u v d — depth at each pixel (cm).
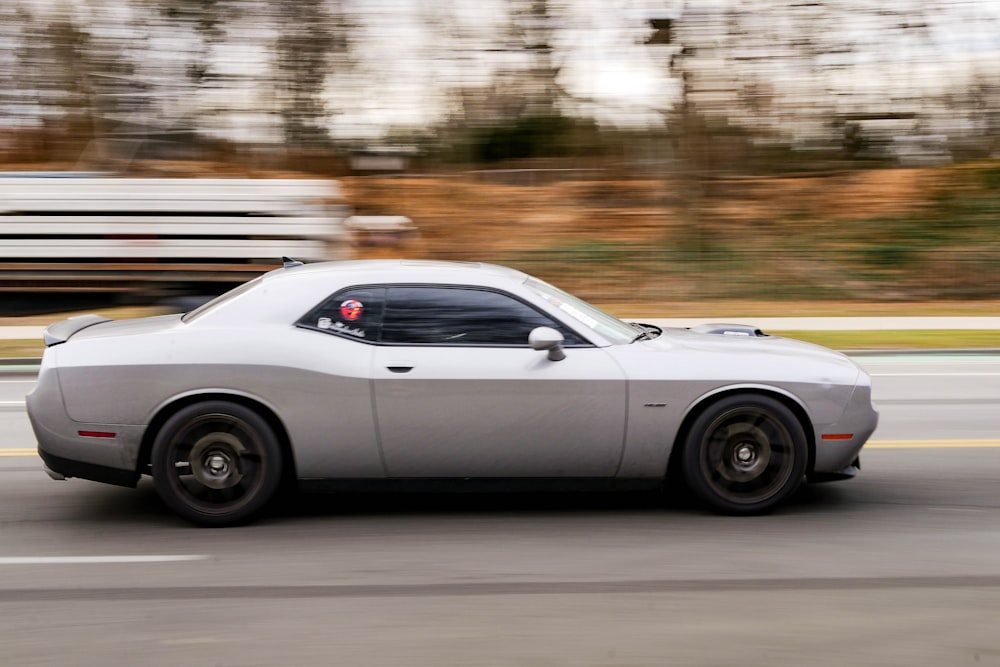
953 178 2195
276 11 2256
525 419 490
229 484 492
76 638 363
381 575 428
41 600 400
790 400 508
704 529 492
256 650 352
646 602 396
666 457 501
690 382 496
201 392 484
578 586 414
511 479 502
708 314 1586
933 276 1870
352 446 489
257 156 2336
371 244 1936
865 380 517
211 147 2328
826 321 1489
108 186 1443
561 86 2302
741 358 511
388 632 368
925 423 777
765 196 2159
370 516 515
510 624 375
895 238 2003
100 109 2239
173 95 2273
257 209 1446
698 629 370
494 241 2036
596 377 492
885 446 692
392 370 486
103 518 515
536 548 463
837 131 2236
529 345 500
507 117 2345
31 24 2231
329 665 340
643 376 494
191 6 2208
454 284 511
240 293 517
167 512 525
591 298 1767
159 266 1452
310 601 398
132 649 354
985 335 1336
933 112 2216
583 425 493
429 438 489
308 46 2262
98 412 486
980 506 539
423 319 502
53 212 1445
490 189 2278
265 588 412
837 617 382
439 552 458
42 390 490
